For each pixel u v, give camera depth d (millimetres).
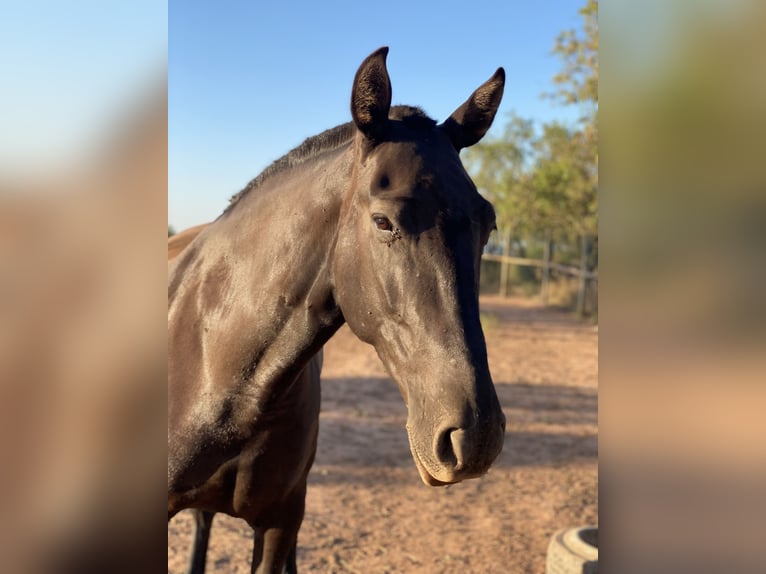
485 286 28703
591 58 12625
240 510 2232
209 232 2303
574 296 21156
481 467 1460
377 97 1754
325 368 10680
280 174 2188
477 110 2012
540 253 27625
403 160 1712
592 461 6129
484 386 1494
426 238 1619
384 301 1677
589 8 12383
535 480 5582
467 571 3926
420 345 1583
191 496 2158
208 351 2100
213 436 2074
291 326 1978
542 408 8164
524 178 19078
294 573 3082
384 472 5637
